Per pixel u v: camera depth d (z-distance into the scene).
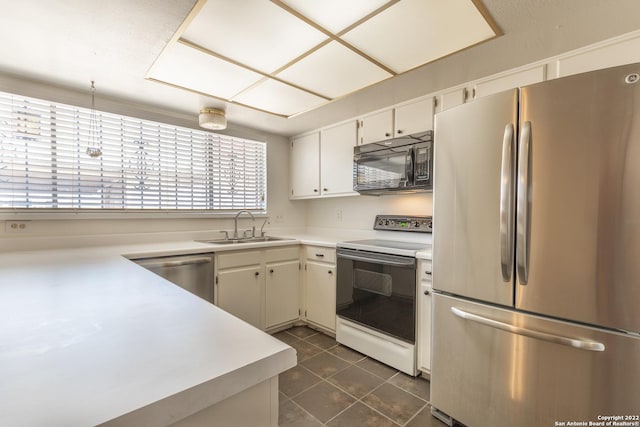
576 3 1.24
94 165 2.23
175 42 1.45
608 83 1.06
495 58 1.68
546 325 1.20
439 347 1.55
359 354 2.26
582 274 1.11
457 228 1.47
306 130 3.19
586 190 1.10
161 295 0.91
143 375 0.46
